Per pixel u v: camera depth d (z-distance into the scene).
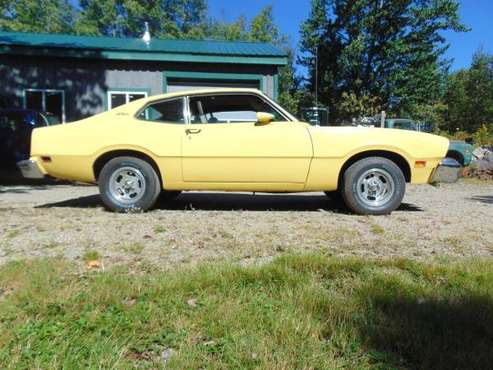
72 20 46.03
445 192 9.70
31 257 3.77
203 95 5.94
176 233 4.55
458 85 47.19
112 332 2.46
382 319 2.61
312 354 2.26
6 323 2.57
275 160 5.71
